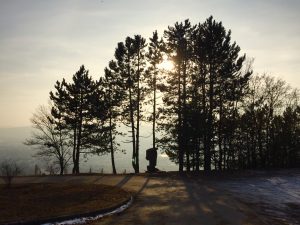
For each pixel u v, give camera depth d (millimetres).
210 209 18875
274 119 54281
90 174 36562
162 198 21734
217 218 16859
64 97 47344
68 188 23938
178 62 44750
